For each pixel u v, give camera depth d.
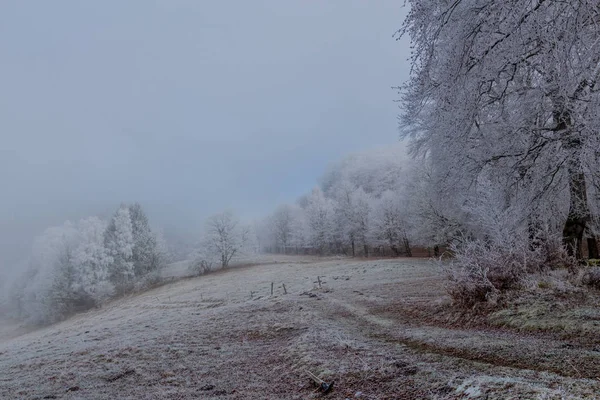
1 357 13.52
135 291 47.75
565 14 5.61
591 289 7.13
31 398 6.61
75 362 9.34
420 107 10.00
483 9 6.38
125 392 6.27
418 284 15.07
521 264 8.38
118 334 13.95
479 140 11.28
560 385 3.64
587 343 5.07
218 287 33.53
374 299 12.61
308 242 67.06
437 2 6.93
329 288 18.23
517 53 6.39
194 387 6.11
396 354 5.89
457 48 6.95
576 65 5.96
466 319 7.67
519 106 9.38
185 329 12.18
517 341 5.64
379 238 48.38
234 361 7.55
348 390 4.73
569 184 9.87
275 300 16.64
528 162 9.66
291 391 5.19
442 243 31.80
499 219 9.62
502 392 3.54
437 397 3.96
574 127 7.71
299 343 7.79
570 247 10.08
